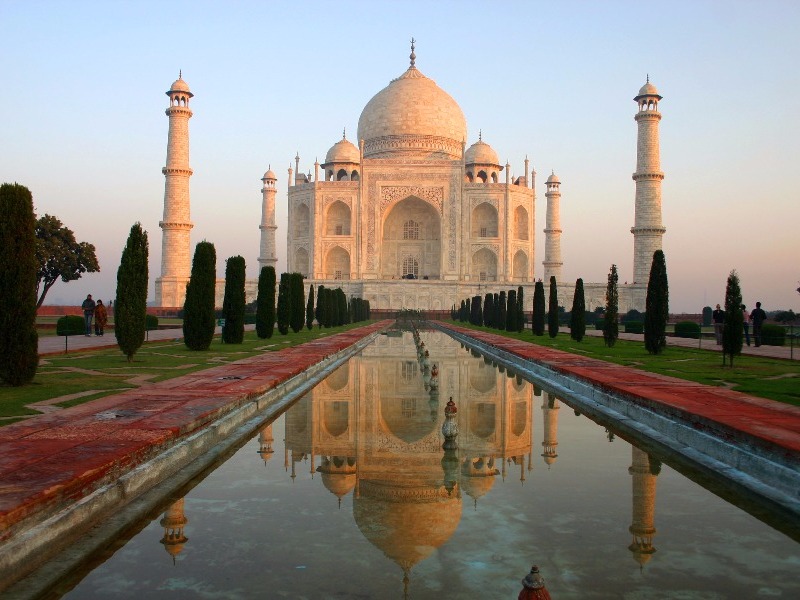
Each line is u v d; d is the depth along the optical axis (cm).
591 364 2506
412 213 11525
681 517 909
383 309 9856
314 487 1054
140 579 701
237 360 2723
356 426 1552
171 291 9062
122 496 942
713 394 1617
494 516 912
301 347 3441
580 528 864
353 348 3841
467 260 10719
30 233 1917
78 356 2916
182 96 9131
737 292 2561
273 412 1702
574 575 715
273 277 4497
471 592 671
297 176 11950
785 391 1772
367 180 10675
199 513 925
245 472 1143
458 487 1057
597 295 10294
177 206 9106
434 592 671
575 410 1817
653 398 1523
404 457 1257
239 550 784
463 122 12275
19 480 844
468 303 8800
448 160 10725
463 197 10744
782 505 936
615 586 688
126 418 1291
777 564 748
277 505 959
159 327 6097
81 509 836
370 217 10656
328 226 11138
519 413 1762
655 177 9281
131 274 2661
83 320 4616
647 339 3225
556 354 3038
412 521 888
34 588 683
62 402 1576
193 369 2361
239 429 1474
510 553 777
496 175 12075
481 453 1296
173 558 760
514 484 1076
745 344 4109
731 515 920
